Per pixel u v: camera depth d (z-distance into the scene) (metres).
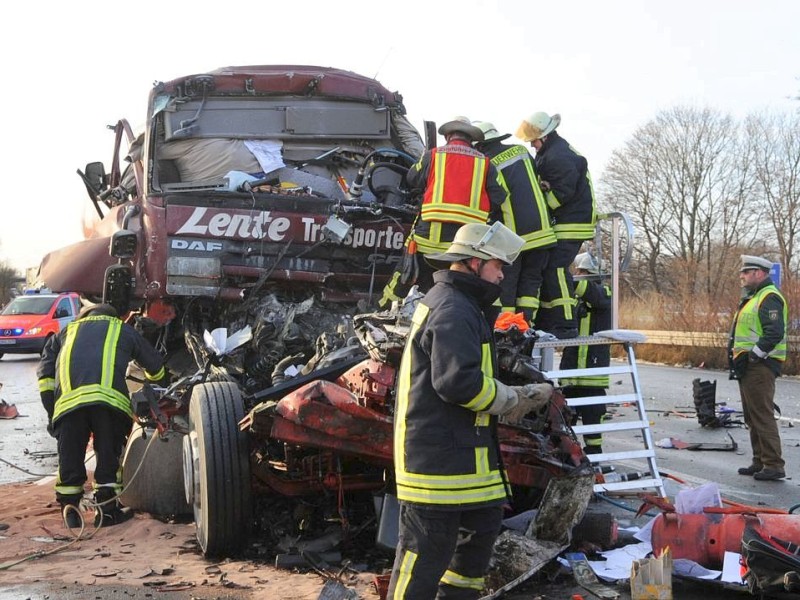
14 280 71.62
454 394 3.60
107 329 6.88
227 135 8.08
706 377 19.39
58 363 6.81
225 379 6.48
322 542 5.59
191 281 7.17
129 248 7.16
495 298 3.89
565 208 7.61
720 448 9.98
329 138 8.45
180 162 7.96
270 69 8.37
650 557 5.02
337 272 7.52
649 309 26.05
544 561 4.79
